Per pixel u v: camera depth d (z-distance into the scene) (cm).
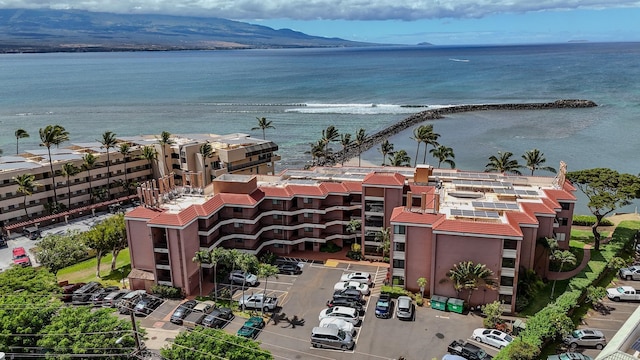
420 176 8900
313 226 9162
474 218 7200
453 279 7050
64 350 5053
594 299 7100
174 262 7631
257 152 13575
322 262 8888
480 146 19550
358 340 6444
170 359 4828
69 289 7994
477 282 6988
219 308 7062
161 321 6950
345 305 7212
